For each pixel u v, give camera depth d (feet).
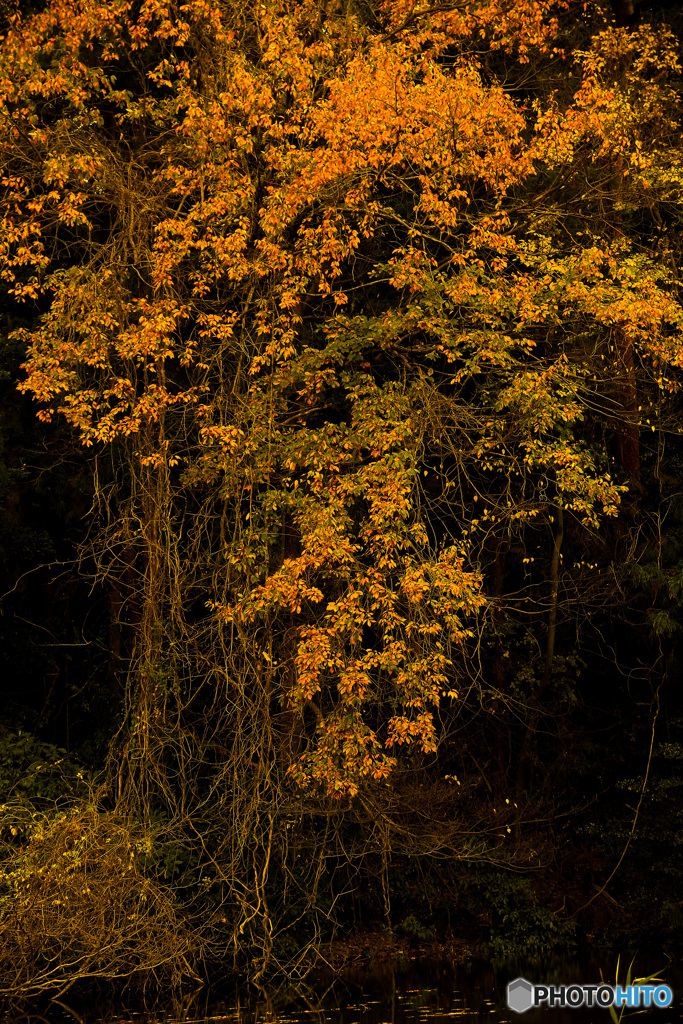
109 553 60.23
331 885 53.42
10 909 41.57
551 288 49.39
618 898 55.42
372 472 45.83
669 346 49.85
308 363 50.93
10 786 49.75
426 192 49.62
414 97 48.24
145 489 48.37
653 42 55.36
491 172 50.80
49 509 63.62
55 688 62.03
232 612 45.60
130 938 42.19
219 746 48.39
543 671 59.98
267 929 44.93
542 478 56.29
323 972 48.80
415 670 43.34
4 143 48.98
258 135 50.70
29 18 51.85
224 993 44.83
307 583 46.55
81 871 43.16
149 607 47.37
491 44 53.67
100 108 56.44
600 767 60.90
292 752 47.83
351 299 59.67
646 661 60.03
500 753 60.23
